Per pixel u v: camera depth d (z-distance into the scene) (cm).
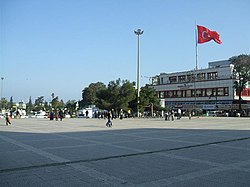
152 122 3944
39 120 4634
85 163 1003
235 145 1484
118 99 5862
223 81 7669
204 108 8038
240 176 819
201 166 954
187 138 1794
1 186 713
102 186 716
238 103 7494
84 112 6519
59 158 1080
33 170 891
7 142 1579
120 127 2852
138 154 1189
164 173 854
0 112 7894
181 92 8694
